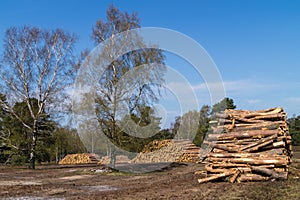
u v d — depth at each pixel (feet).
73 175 61.11
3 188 40.60
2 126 87.97
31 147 85.61
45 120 87.35
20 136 86.89
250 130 43.16
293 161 58.08
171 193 33.09
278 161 37.78
